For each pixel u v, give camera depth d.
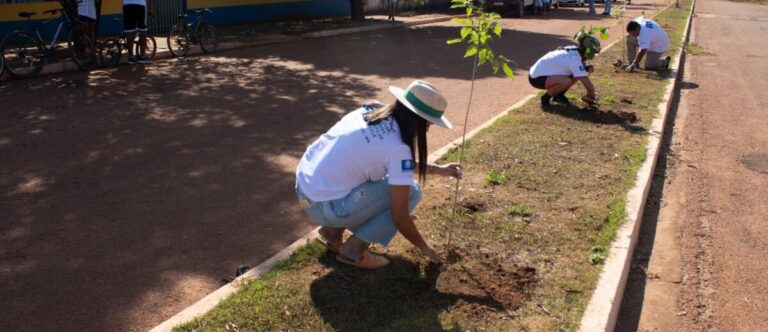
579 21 24.17
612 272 3.82
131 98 8.38
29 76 9.58
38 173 5.41
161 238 4.25
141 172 5.50
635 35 11.38
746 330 3.72
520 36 18.23
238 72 10.69
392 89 3.36
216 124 7.16
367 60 12.60
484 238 4.21
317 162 3.42
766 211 5.55
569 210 4.75
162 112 7.66
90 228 4.36
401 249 3.97
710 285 4.23
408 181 3.25
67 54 10.73
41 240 4.16
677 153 7.23
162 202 4.86
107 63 10.80
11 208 4.66
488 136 6.71
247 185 5.28
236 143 6.45
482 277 3.66
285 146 6.40
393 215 3.36
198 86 9.35
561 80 7.92
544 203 4.88
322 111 7.97
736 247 4.81
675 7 32.16
